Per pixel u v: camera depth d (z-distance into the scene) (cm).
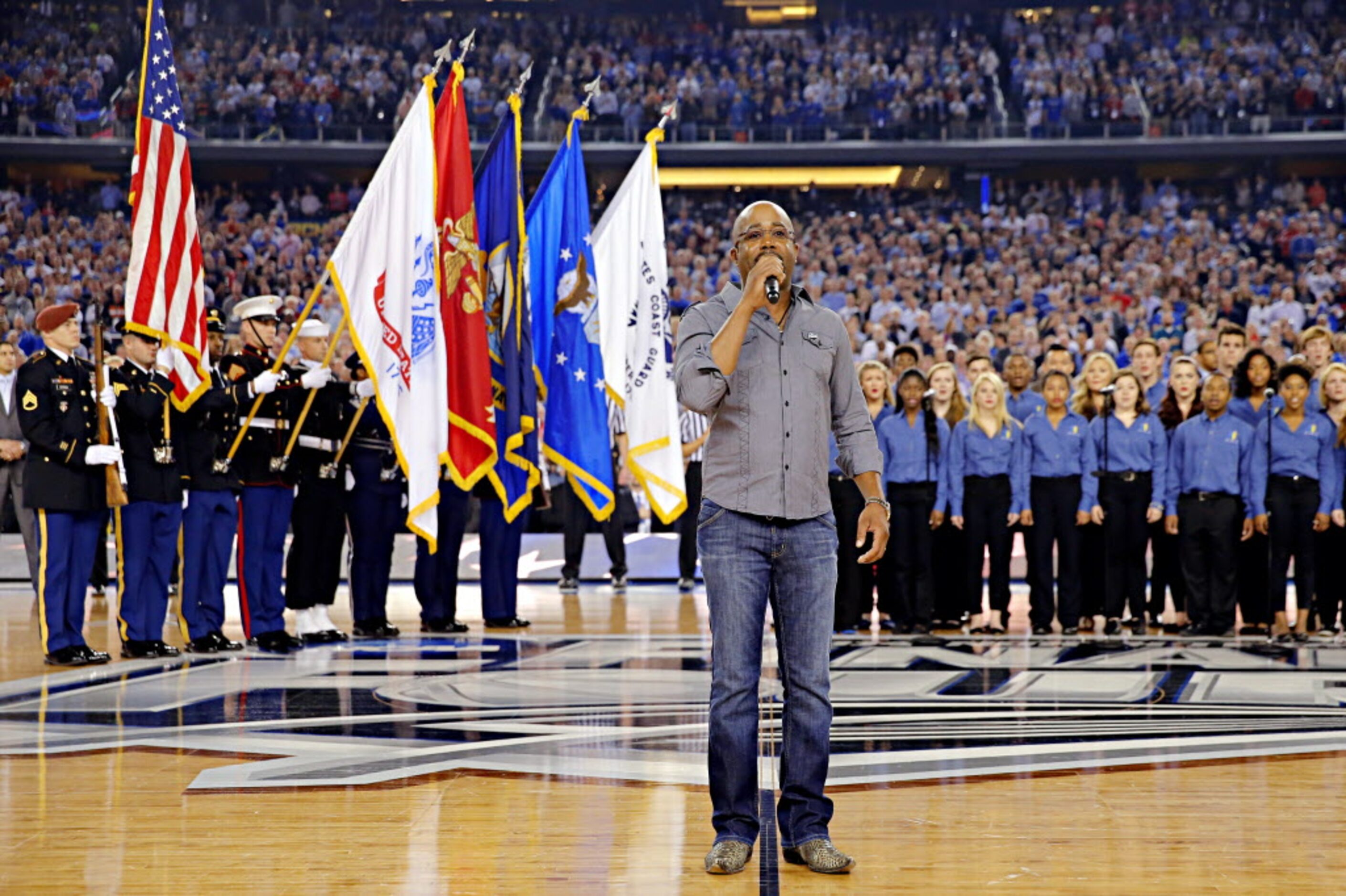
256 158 2800
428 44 3106
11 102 2686
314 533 909
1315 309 2394
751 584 353
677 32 3250
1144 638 929
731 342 343
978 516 974
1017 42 3136
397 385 833
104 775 457
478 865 344
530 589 1344
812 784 349
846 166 2989
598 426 960
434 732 539
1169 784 440
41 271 2544
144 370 810
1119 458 966
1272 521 930
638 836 374
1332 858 349
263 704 612
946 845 363
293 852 357
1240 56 2972
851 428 373
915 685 671
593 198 2956
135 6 2923
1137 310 2409
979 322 2325
